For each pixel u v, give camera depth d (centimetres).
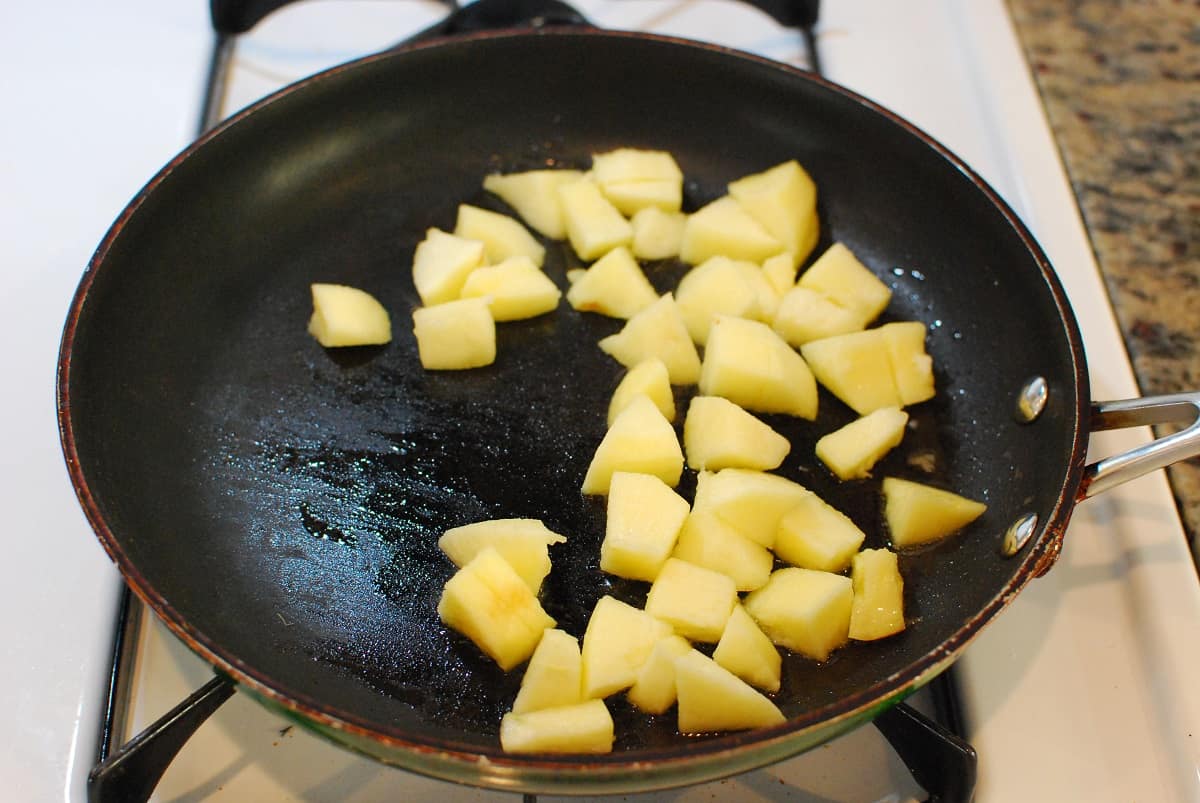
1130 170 68
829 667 53
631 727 51
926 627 53
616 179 64
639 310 61
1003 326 59
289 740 51
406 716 51
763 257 63
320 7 73
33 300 61
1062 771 51
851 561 55
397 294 62
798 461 58
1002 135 68
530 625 52
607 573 55
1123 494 57
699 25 72
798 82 63
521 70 64
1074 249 64
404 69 63
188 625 47
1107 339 61
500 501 56
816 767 51
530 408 59
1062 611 55
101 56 70
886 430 57
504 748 49
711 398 58
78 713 51
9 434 57
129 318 57
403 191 64
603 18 72
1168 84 71
